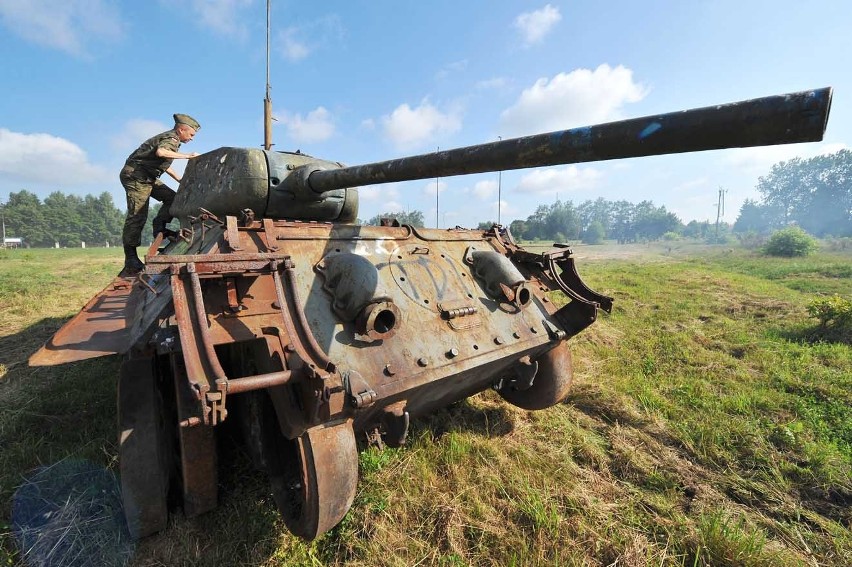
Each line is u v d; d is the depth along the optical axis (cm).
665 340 888
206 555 331
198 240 408
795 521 392
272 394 292
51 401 549
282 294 290
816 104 175
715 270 2305
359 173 429
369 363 329
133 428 320
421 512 382
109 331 354
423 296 404
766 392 640
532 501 393
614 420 562
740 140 203
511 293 450
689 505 407
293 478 327
